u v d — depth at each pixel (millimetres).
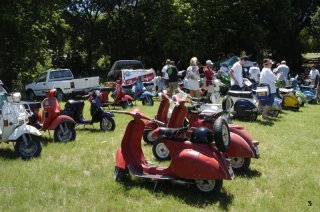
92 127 12750
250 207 6078
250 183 7203
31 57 24328
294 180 7438
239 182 7230
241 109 14141
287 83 21422
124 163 7004
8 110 8625
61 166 8023
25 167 7922
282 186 7098
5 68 25156
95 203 6133
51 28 28031
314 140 11305
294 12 39344
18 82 26938
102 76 38438
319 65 45281
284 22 37969
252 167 8297
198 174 6316
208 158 6363
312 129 13227
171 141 6711
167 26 34562
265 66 14836
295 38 42094
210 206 6090
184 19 33781
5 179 7172
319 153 9664
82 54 41469
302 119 15773
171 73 17516
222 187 6934
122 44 39531
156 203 6191
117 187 6816
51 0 24922
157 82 21781
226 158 7297
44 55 26344
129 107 17484
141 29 38781
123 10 39031
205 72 16469
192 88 16078
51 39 37438
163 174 6734
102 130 12195
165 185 6988
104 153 9156
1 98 9789
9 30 23453
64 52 40562
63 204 6109
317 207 6145
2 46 23812
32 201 6195
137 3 38500
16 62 24281
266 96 14641
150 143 10289
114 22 39812
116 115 15414
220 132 6348
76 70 40438
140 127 7086
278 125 13789
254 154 7770
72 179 7273
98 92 12289
